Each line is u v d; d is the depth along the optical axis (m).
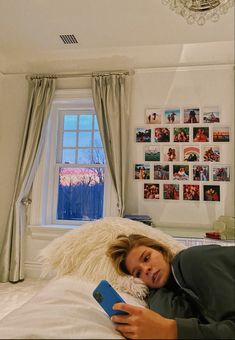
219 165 2.94
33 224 3.19
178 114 3.10
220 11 2.24
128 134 3.12
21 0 2.39
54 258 1.45
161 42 3.04
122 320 0.73
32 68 3.48
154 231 1.55
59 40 3.04
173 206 2.98
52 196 3.39
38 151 3.22
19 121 3.40
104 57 3.33
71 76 3.35
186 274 0.94
